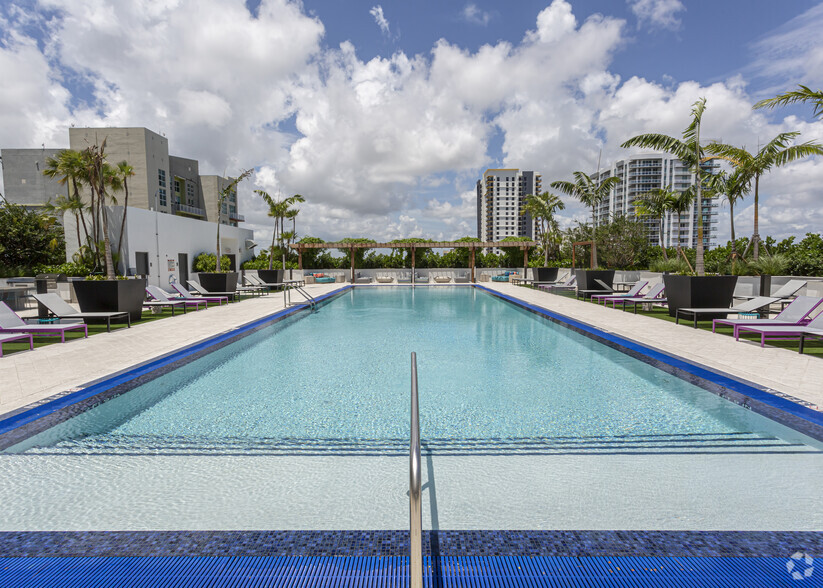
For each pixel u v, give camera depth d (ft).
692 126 30.27
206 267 68.74
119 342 21.07
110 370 15.44
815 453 9.45
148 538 6.28
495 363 18.56
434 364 18.45
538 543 6.17
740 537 6.30
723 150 42.37
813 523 6.71
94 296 27.07
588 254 95.61
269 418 11.95
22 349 19.43
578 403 13.14
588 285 45.85
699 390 14.14
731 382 13.48
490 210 470.39
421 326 29.78
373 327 29.27
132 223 53.16
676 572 5.50
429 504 7.36
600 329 24.77
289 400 13.58
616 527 6.65
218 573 5.49
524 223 469.98
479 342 23.61
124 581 5.32
